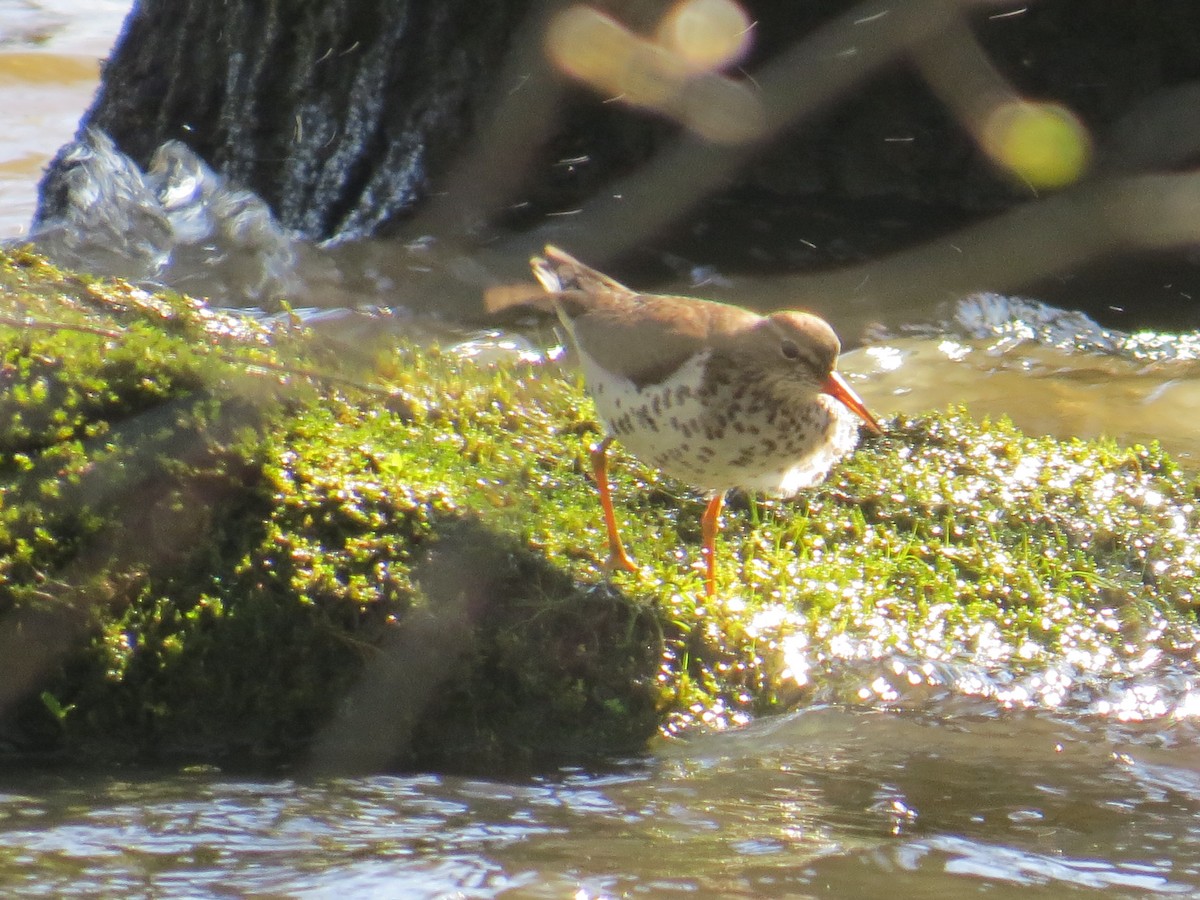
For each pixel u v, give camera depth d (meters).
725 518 11.66
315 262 19.59
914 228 20.47
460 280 19.27
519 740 9.64
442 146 20.70
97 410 10.27
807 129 20.42
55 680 9.41
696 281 19.73
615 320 10.84
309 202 21.06
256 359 11.33
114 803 8.43
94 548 9.62
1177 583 11.21
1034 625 10.75
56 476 9.80
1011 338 17.67
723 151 20.48
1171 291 19.50
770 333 10.07
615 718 9.72
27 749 9.39
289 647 9.59
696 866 7.53
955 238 19.86
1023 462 12.57
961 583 11.12
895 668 10.22
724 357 10.07
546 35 19.39
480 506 10.26
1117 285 19.64
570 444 12.25
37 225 20.56
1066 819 8.34
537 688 9.73
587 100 20.22
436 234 20.39
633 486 11.87
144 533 9.73
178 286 18.81
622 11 16.41
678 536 11.43
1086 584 11.20
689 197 20.64
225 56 21.92
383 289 18.94
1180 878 7.48
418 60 20.62
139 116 22.78
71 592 9.46
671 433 10.30
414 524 10.01
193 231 20.33
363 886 7.17
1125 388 15.97
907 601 10.89
